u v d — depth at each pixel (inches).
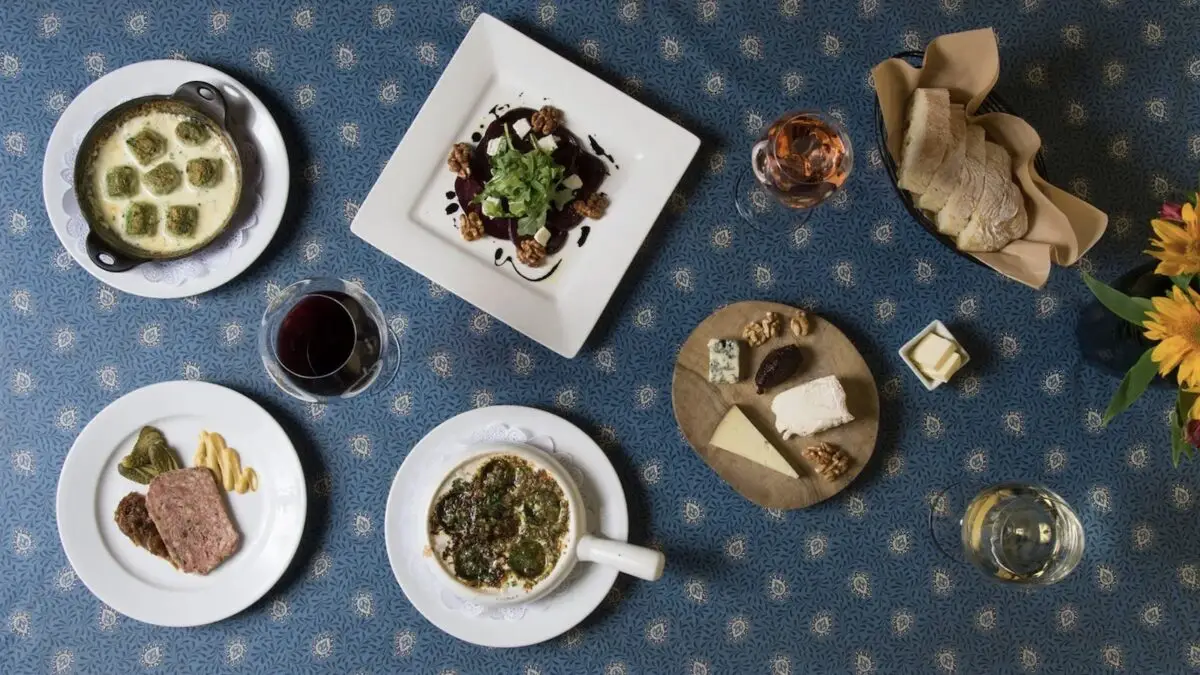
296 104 49.3
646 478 49.3
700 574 49.1
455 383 49.3
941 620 49.0
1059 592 49.1
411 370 49.2
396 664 48.7
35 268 48.8
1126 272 48.3
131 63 49.1
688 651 49.0
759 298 49.5
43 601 48.5
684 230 49.6
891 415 49.3
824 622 49.0
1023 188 44.9
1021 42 49.8
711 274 49.5
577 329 47.8
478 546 47.1
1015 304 49.4
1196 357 35.1
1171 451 48.9
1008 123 45.3
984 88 44.5
